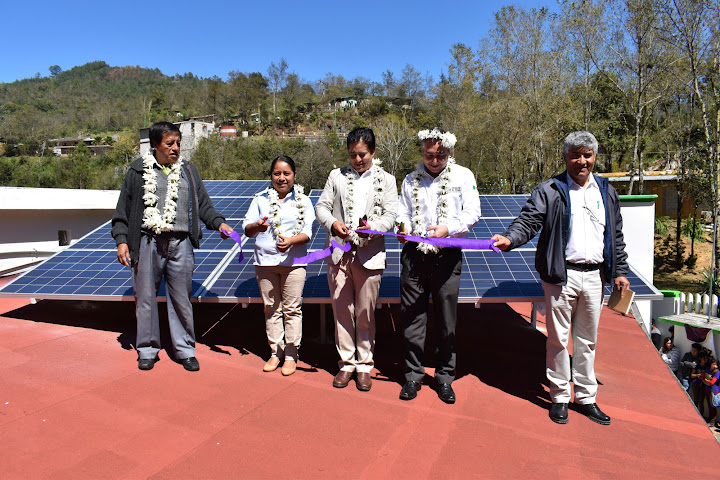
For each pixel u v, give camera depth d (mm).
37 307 5191
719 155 17688
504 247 3088
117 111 104312
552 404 3256
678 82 20172
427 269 3350
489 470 2551
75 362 3635
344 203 3477
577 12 21359
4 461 2367
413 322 3412
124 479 2293
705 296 9273
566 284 3090
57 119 105000
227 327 4867
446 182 3430
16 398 3010
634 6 19016
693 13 16828
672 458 2791
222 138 57750
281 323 3811
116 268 4742
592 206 3123
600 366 4309
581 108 26016
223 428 2805
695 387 8266
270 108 92750
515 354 4449
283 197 3734
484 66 31562
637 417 3303
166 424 2812
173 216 3537
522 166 32219
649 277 6270
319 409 3109
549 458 2709
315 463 2512
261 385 3434
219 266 4645
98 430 2703
